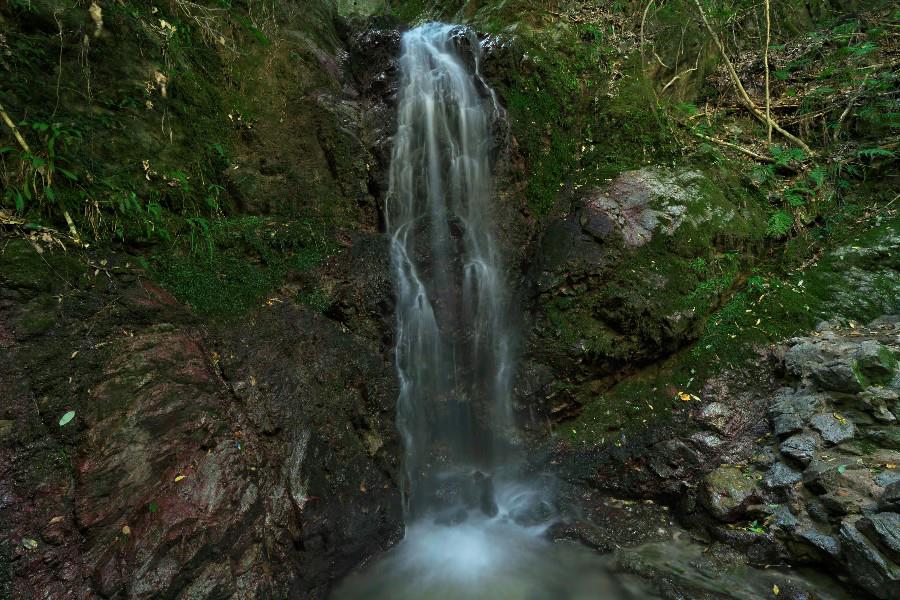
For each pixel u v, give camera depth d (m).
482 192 5.38
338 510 3.55
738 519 3.59
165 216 3.89
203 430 3.19
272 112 5.02
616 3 6.79
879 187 5.46
